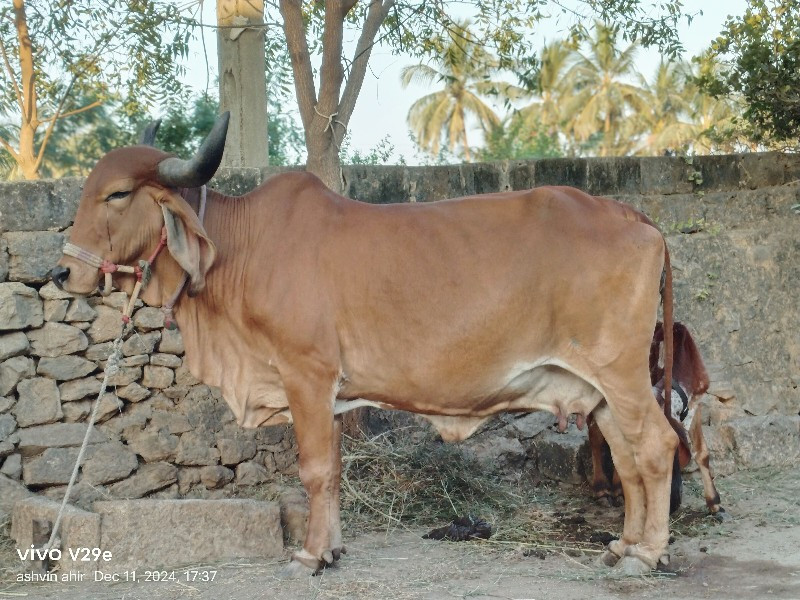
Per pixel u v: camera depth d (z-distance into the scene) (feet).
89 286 15.96
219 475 22.03
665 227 27.02
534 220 16.53
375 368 16.42
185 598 15.38
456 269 16.21
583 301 16.19
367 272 16.24
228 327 16.89
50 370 20.30
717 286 27.22
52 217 20.49
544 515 20.97
